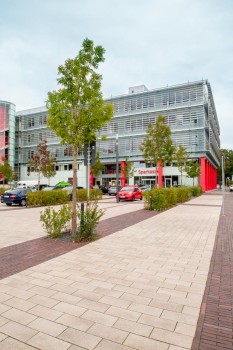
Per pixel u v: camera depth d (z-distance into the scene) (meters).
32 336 3.00
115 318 3.39
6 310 3.59
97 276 4.88
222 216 13.31
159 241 7.76
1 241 7.73
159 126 23.41
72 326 3.20
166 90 44.94
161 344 2.86
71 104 8.20
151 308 3.66
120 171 48.44
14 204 22.12
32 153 57.44
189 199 26.20
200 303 3.82
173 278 4.80
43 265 5.50
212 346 2.83
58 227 8.14
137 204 21.00
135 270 5.22
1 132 49.94
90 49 8.20
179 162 35.25
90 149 8.92
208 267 5.43
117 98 49.28
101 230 9.42
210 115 48.38
